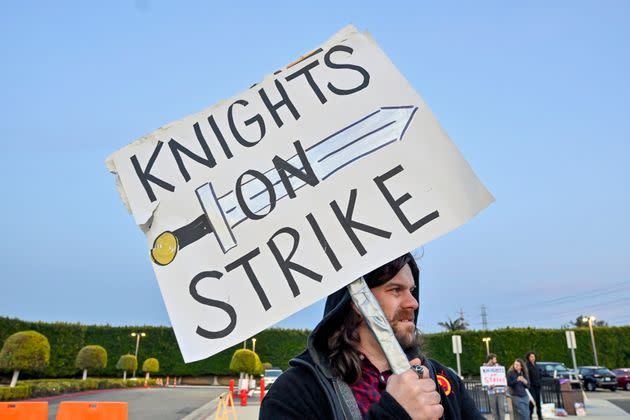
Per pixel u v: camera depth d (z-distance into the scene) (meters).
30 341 19.83
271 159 1.64
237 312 1.46
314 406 1.30
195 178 1.65
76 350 34.75
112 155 1.72
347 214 1.51
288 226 1.53
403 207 1.49
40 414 6.60
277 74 1.76
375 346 1.41
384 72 1.68
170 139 1.72
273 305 1.45
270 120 1.70
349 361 1.33
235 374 42.22
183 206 1.62
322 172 1.58
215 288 1.50
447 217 1.46
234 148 1.68
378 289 1.43
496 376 9.03
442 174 1.51
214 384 42.41
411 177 1.53
